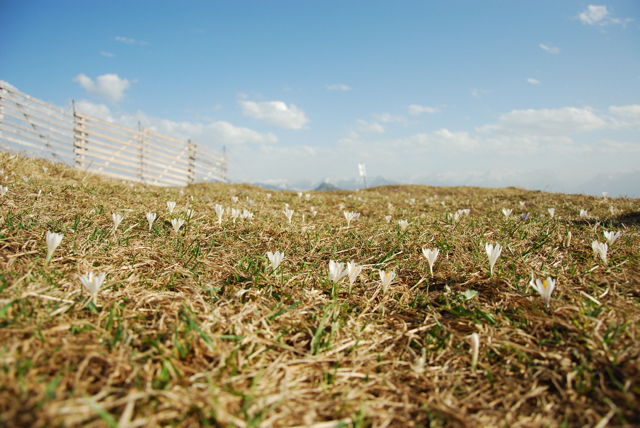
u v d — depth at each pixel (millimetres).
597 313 378
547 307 391
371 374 337
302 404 303
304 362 345
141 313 388
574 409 297
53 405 262
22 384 271
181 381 300
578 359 336
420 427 293
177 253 545
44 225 577
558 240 620
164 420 274
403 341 385
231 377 314
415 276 511
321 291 466
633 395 296
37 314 354
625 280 453
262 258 529
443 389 326
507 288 451
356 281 497
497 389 323
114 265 490
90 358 314
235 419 275
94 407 256
